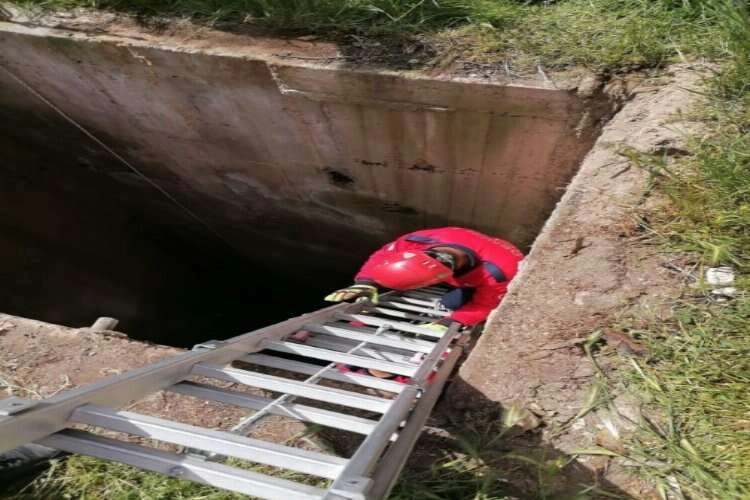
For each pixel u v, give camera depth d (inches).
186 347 295.9
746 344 91.8
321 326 108.4
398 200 204.1
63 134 206.8
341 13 156.2
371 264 135.2
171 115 178.9
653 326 97.7
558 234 115.0
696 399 87.4
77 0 162.9
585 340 97.1
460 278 141.9
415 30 153.0
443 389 98.3
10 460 88.1
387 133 164.4
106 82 169.2
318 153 183.5
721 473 79.4
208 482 54.6
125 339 119.6
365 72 144.1
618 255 108.5
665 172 118.2
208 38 154.2
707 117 125.3
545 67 142.7
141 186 241.1
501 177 173.5
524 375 95.4
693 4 148.9
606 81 138.9
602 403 89.7
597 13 155.9
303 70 146.3
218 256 309.7
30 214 229.6
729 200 109.0
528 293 106.9
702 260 104.5
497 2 162.1
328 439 94.8
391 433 62.2
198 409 102.7
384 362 92.4
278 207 233.8
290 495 51.6
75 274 246.7
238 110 169.0
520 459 85.6
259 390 107.8
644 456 83.0
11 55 166.4
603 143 130.1
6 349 116.0
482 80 140.1
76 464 91.0
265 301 354.9
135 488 88.4
